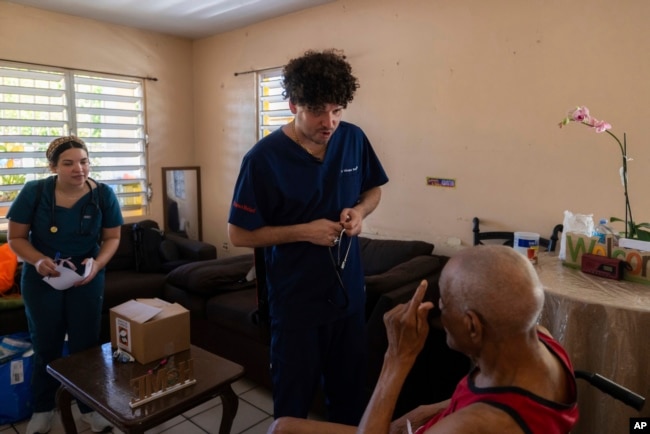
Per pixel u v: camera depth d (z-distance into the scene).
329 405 1.74
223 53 4.19
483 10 2.66
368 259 3.01
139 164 4.16
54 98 3.63
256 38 3.90
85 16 3.69
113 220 2.34
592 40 2.31
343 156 1.62
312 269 1.55
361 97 3.28
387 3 3.06
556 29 2.41
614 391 1.01
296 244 1.55
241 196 1.51
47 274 2.06
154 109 4.22
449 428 0.75
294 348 1.57
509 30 2.57
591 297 1.48
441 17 2.83
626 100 2.23
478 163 2.78
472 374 0.92
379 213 3.29
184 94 4.44
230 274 2.97
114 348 1.99
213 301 2.83
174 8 3.49
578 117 1.87
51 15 3.54
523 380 0.80
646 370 1.42
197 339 2.98
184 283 2.99
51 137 3.62
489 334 0.80
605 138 2.32
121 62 3.96
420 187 3.06
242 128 4.12
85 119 3.80
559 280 1.68
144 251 3.58
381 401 0.94
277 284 1.59
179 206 4.45
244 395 2.61
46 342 2.20
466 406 0.81
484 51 2.68
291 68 1.43
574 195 2.44
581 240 1.81
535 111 2.53
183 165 4.48
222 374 1.76
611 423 1.45
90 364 1.85
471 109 2.77
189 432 2.28
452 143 2.87
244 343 2.65
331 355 1.67
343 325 1.63
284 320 1.57
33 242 2.18
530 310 0.79
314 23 3.47
